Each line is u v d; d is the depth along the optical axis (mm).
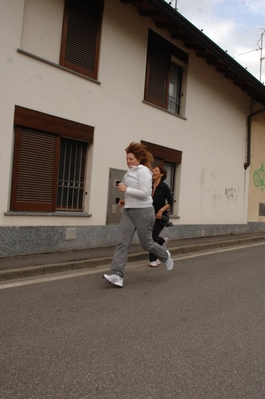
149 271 6078
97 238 7617
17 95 6203
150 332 3385
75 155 7461
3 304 4000
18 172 6367
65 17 6930
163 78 9406
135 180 4750
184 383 2504
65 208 7320
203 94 10844
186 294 4730
